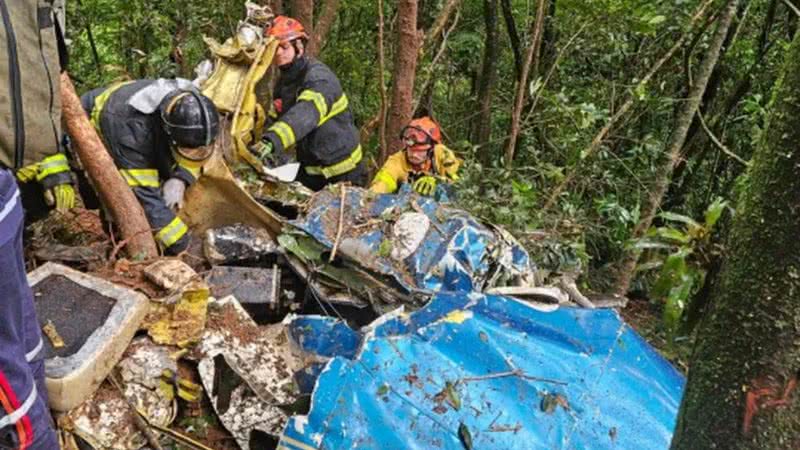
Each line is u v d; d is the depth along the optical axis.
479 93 6.46
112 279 2.51
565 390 2.39
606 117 5.44
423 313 2.44
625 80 6.26
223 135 3.12
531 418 2.30
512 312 2.53
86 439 2.09
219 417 2.29
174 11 6.08
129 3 5.88
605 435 2.33
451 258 2.89
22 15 2.17
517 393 2.34
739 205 0.96
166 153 2.97
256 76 3.41
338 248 2.88
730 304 0.94
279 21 4.10
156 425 2.23
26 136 2.21
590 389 2.43
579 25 5.74
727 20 3.76
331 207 3.04
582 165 4.96
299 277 2.94
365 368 2.23
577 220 4.68
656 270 4.45
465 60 7.48
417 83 5.41
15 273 1.58
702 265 1.64
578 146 5.41
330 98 4.10
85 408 2.14
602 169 5.71
